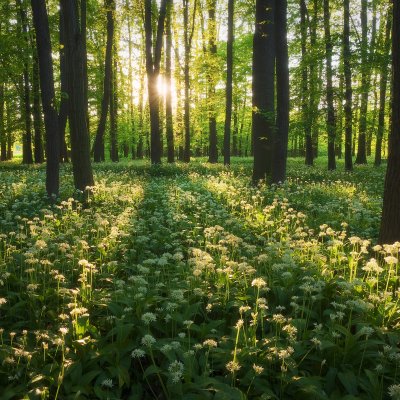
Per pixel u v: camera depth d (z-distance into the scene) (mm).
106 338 4066
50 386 3516
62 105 25422
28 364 3662
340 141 22391
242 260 6844
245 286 5387
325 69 21109
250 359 3805
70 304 4414
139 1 26141
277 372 3748
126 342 4059
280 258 6555
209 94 29828
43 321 4754
